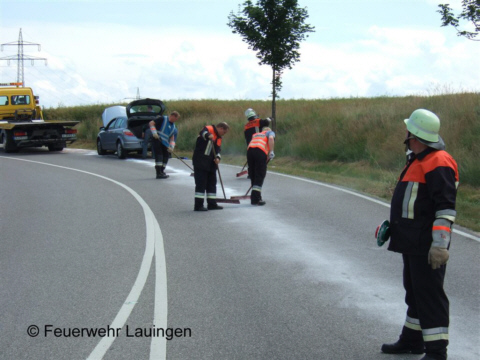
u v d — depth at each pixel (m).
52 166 19.52
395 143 16.56
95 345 4.55
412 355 4.32
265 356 4.30
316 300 5.53
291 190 12.88
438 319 3.99
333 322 4.96
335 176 15.40
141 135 21.75
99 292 5.88
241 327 4.88
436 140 4.02
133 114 21.45
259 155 10.98
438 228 3.85
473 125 16.02
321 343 4.53
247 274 6.42
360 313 5.17
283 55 19.31
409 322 4.29
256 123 14.31
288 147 20.11
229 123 25.66
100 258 7.25
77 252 7.60
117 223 9.53
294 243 7.87
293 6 19.08
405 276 4.29
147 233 8.68
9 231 9.14
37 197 12.74
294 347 4.46
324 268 6.61
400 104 21.50
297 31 19.36
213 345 4.52
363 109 21.97
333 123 20.75
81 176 16.47
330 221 9.35
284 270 6.56
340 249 7.50
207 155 10.42
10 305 5.54
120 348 4.49
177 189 13.50
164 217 9.98
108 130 22.92
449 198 3.87
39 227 9.39
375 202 11.16
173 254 7.38
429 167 3.96
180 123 28.55
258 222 9.37
